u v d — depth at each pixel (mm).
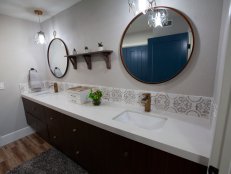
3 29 2230
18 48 2430
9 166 1807
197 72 1163
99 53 1797
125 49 1540
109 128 1148
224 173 574
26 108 2492
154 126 1291
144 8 1239
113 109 1536
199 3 1070
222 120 541
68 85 2441
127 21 1484
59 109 1632
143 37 1397
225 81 514
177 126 1098
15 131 2512
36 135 2619
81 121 1401
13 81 2422
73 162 1814
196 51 1139
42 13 2223
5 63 2301
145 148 968
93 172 1485
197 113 1223
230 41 493
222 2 975
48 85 2869
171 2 1197
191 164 791
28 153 2061
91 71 1983
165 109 1393
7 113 2400
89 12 1809
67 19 2125
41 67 2771
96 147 1335
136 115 1442
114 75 1727
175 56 1241
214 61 1069
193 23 1119
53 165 1776
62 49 2350
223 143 552
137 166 1051
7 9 2049
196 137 932
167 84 1342
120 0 1497
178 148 815
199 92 1183
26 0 1795
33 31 2592
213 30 1041
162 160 904
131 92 1607
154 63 1369
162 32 1277
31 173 1671
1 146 2289
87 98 1813
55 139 1939
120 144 1116
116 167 1212
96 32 1791
